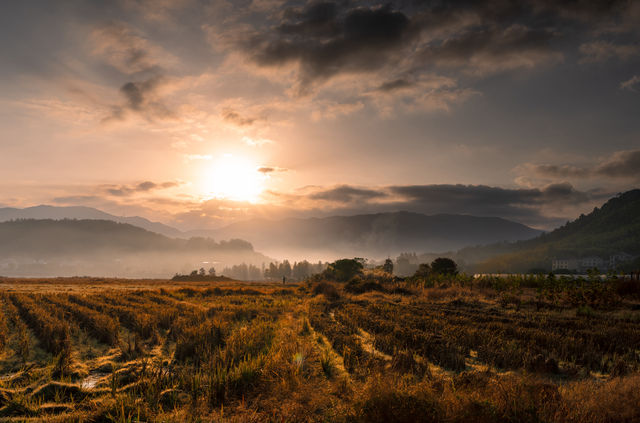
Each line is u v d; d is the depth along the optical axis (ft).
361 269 234.38
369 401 23.77
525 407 22.90
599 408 22.94
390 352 44.55
